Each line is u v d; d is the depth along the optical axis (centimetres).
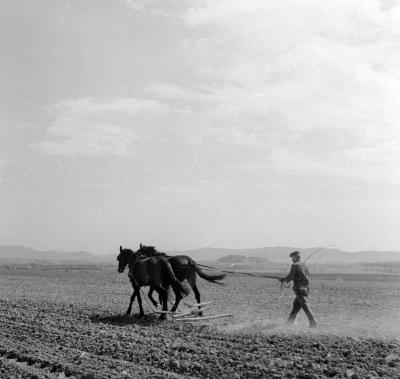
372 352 1277
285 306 2344
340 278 5919
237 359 1228
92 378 1105
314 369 1118
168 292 1981
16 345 1464
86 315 1997
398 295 3056
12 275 6025
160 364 1211
